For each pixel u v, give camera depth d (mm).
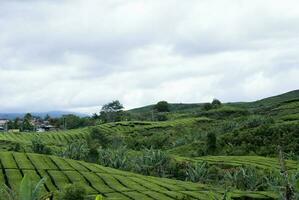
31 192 26031
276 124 120875
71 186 44938
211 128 163500
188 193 58375
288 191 18938
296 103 187625
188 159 97875
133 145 154375
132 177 71188
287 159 99562
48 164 74812
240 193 60500
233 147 115625
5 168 68188
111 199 51125
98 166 79188
